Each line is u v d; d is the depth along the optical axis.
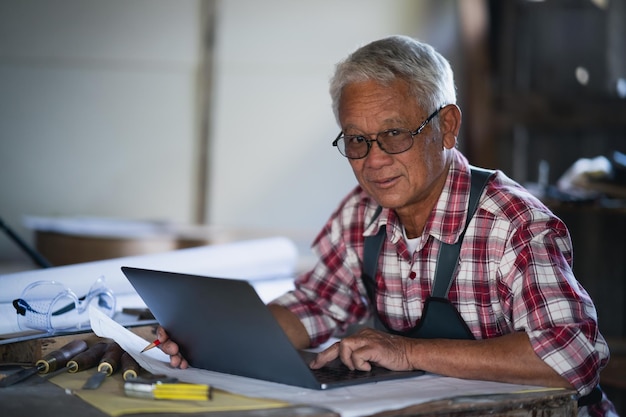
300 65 6.93
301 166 6.95
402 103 2.01
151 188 6.88
